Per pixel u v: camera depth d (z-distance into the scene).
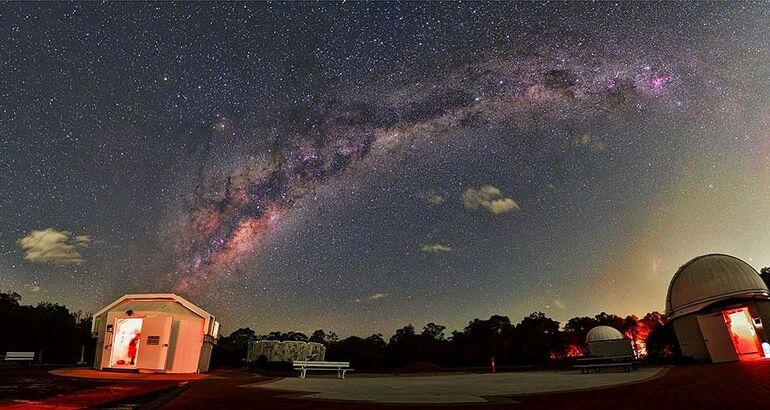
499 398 9.50
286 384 14.62
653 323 53.34
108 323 20.16
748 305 24.20
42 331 33.41
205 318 21.80
